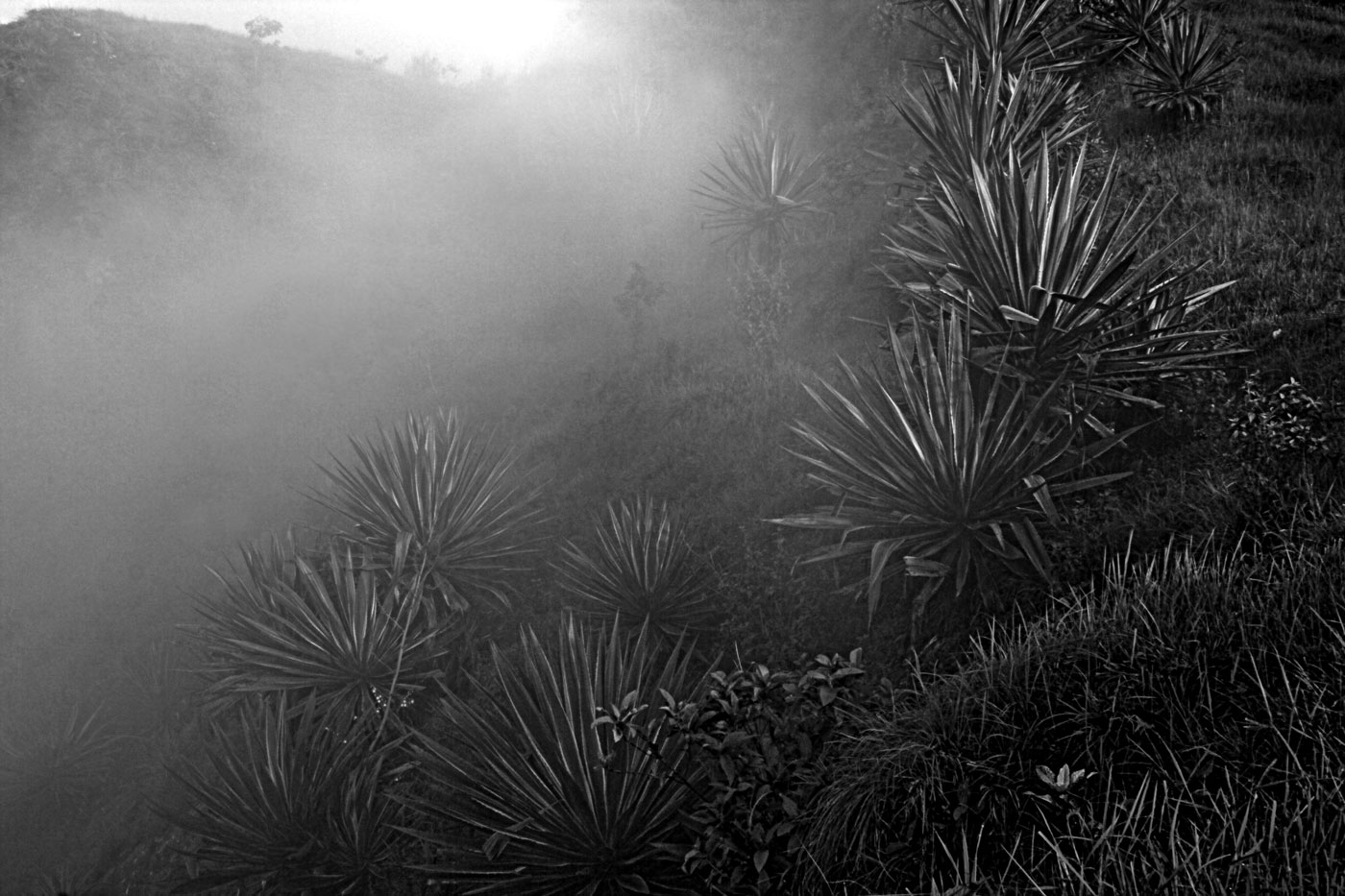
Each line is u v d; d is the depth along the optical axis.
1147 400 5.93
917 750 3.63
